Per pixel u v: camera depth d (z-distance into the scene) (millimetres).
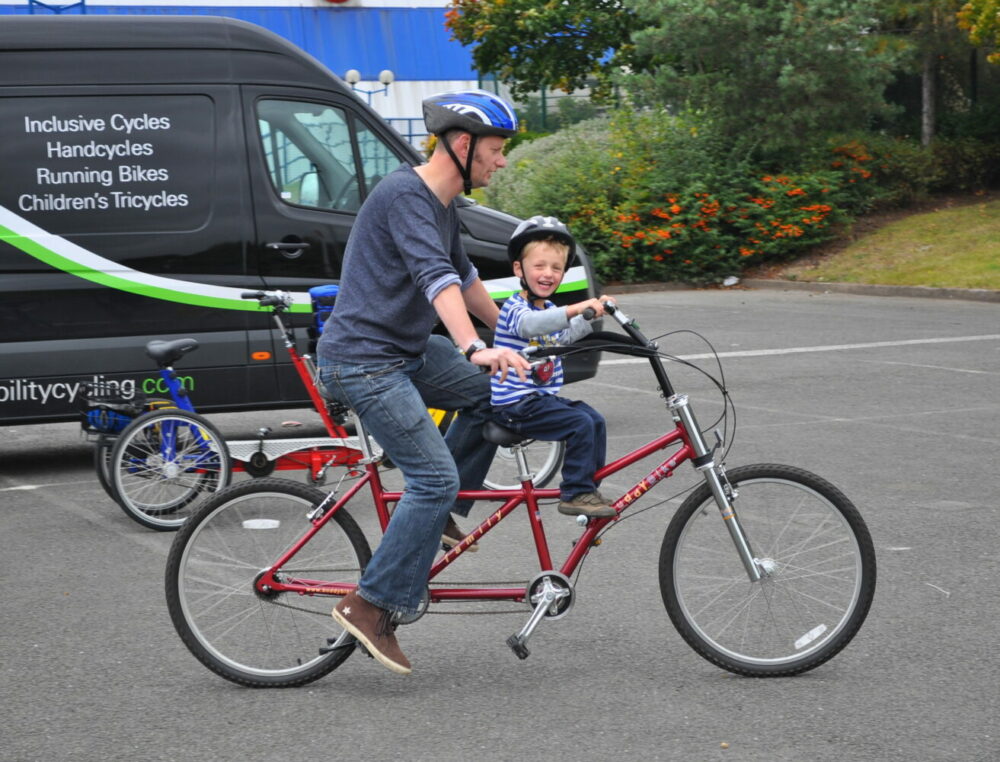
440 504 4129
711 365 11898
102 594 5531
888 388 10375
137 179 8102
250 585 4355
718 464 4359
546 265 4277
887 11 21938
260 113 8266
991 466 7555
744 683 4281
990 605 5055
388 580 4172
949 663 4430
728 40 20453
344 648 4320
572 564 4301
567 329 4293
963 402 9695
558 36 26062
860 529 4266
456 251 4312
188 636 4340
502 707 4113
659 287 19594
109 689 4371
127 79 8117
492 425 4270
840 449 8094
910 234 20062
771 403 9828
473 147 4012
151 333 8148
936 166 22078
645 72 22828
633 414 9523
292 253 8289
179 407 6867
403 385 4117
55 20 8102
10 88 7980
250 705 4191
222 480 6742
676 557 4348
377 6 47438
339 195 8406
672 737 3838
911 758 3656
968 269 17734
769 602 4336
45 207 7996
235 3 45406
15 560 6113
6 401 7984
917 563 5629
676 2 20109
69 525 6824
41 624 5105
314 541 4359
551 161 21781
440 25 47969
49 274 8000
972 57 23719
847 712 4012
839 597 4297
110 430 6852
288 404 8367
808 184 19938
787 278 19234
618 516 4301
